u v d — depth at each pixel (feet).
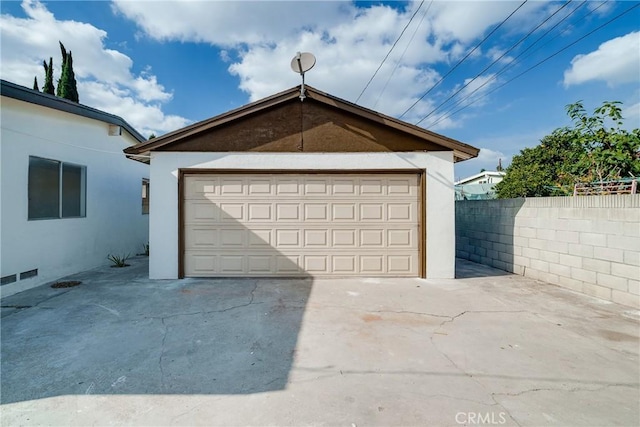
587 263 15.74
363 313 13.23
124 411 6.73
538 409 6.84
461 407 6.89
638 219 13.44
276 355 9.44
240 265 19.61
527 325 11.84
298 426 6.28
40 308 13.78
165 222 19.26
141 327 11.66
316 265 19.71
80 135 21.50
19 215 16.51
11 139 16.07
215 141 19.47
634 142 18.86
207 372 8.42
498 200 22.47
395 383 7.87
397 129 19.47
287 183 19.71
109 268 23.15
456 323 12.06
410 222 19.83
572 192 23.90
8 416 6.53
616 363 8.91
